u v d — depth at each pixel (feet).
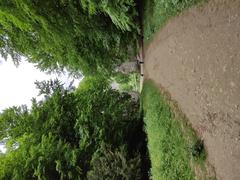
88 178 36.45
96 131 42.14
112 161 36.42
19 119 45.62
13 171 38.09
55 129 44.65
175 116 26.02
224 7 18.20
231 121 16.60
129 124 44.34
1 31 39.27
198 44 21.93
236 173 15.74
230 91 16.84
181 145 23.30
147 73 43.86
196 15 22.58
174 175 23.66
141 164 37.40
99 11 39.99
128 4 39.52
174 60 28.22
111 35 44.32
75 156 38.60
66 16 40.24
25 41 42.29
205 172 18.99
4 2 33.32
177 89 26.76
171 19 29.19
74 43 44.24
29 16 35.76
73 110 46.47
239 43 16.26
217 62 18.61
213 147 18.39
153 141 31.24
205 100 20.17
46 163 38.52
